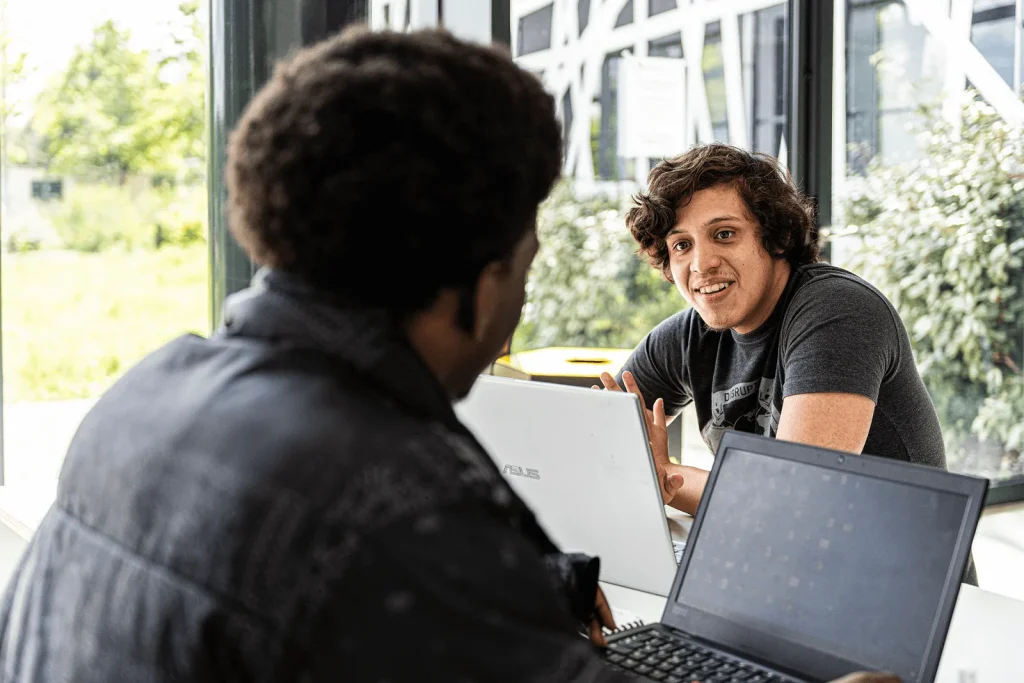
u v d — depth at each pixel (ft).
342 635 1.96
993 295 12.53
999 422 12.62
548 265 10.76
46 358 8.54
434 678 1.95
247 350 2.39
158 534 2.20
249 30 8.03
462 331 2.52
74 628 2.34
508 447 4.93
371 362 2.30
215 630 2.07
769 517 3.77
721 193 5.95
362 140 2.23
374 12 8.35
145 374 2.56
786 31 11.80
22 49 8.21
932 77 12.30
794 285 6.10
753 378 6.28
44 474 8.61
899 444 6.08
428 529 2.00
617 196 11.00
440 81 2.28
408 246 2.28
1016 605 4.87
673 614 3.91
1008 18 12.29
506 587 2.03
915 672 3.21
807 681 3.44
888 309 5.91
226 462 2.16
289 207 2.27
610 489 4.66
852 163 12.11
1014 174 12.45
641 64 10.94
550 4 10.26
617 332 11.23
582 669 2.05
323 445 2.10
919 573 3.31
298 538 2.02
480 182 2.29
